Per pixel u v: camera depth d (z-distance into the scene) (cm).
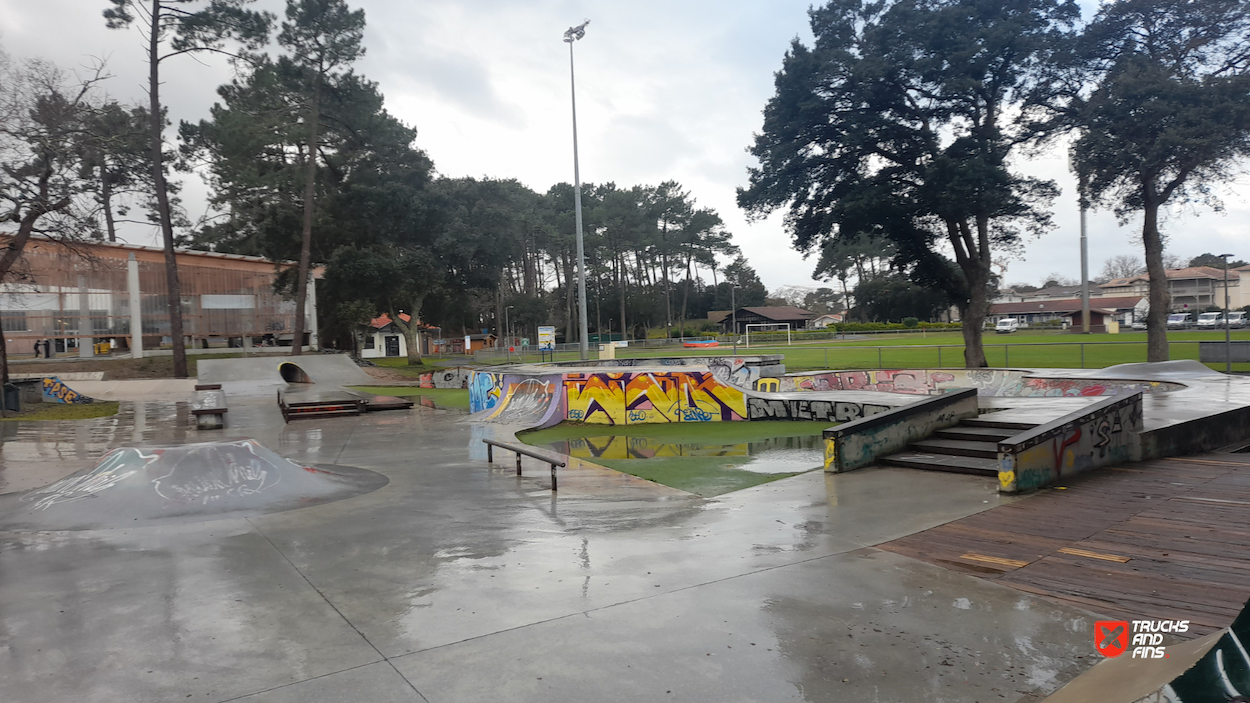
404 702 353
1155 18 2219
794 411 1598
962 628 432
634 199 8938
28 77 2092
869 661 390
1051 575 522
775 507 772
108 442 1466
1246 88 2042
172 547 648
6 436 1562
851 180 2791
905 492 815
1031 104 2545
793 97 2698
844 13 2703
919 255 2861
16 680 382
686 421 1669
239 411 2097
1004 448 780
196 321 3938
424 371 4038
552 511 784
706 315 11425
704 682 370
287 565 590
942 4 2564
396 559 604
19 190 2108
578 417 1703
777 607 474
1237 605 448
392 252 4444
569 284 8612
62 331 3466
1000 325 7456
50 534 699
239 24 3056
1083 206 2434
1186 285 10225
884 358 3609
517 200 7744
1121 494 753
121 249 3600
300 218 4184
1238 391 1374
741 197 2955
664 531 684
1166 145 2053
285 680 379
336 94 4006
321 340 5484
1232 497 720
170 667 397
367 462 1173
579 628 445
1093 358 3053
